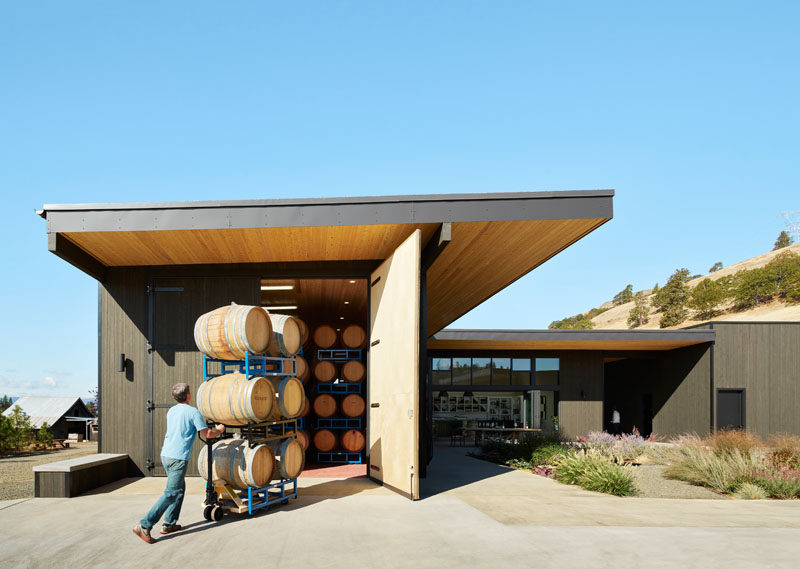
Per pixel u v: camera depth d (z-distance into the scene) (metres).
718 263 140.38
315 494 7.51
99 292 9.27
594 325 118.81
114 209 7.58
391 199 7.56
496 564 4.51
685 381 20.45
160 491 7.71
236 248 8.58
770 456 10.99
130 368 9.16
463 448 17.44
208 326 6.63
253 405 6.14
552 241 8.70
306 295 12.10
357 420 11.70
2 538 5.28
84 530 5.56
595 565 4.50
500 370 21.98
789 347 19.11
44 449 19.06
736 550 4.98
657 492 8.98
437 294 13.11
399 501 7.05
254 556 4.73
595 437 15.95
